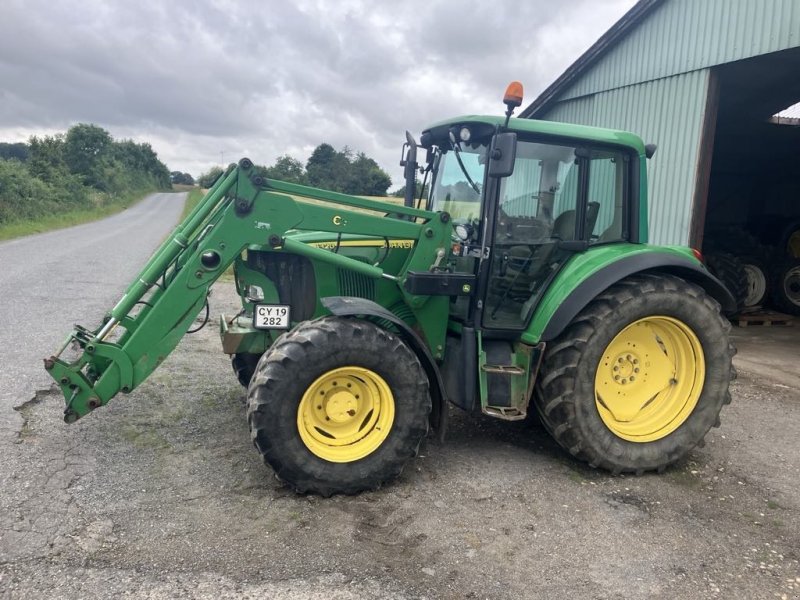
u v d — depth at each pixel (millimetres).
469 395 3775
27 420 4164
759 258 9656
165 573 2582
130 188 59281
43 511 3018
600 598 2590
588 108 10398
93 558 2660
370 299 4082
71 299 8469
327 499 3322
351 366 3307
